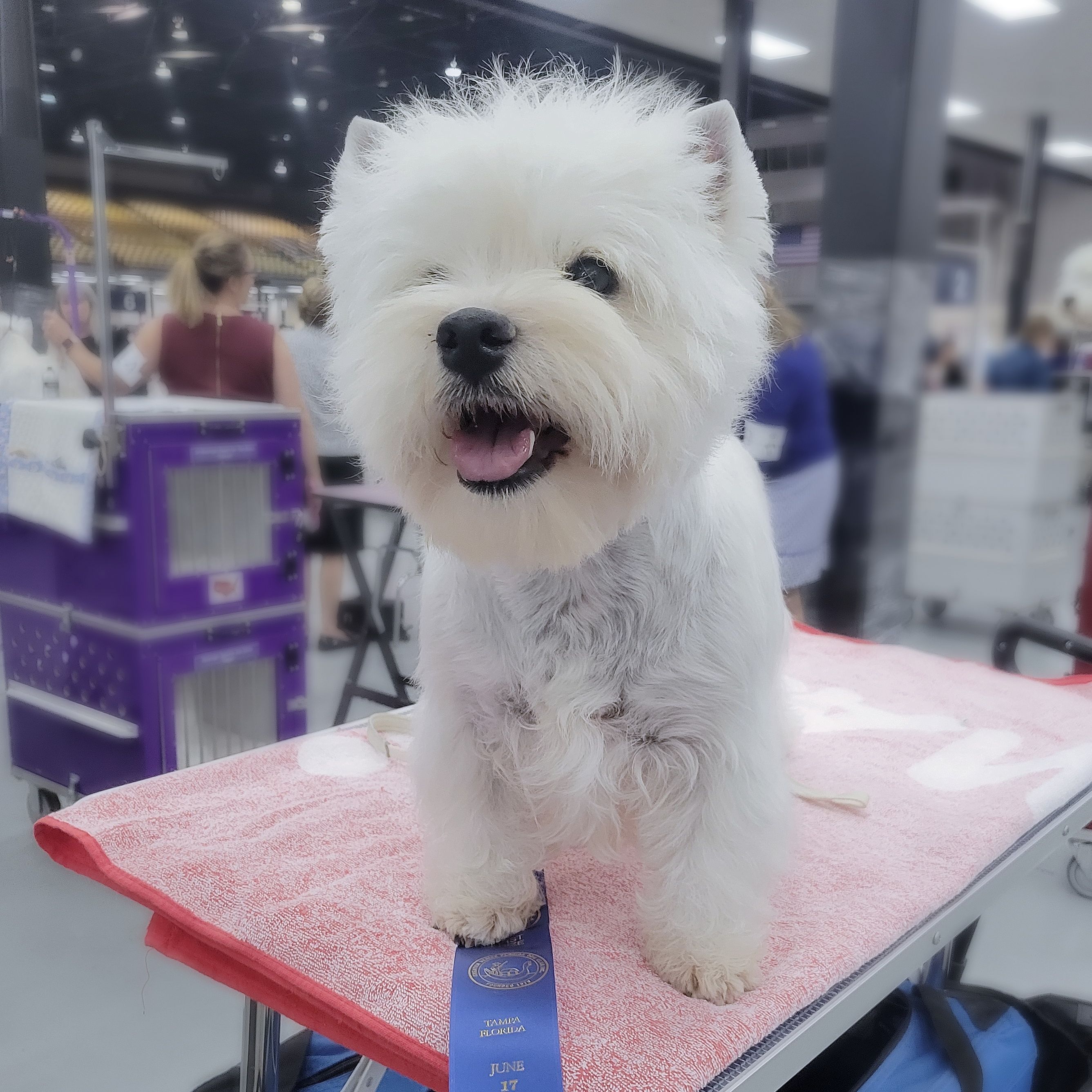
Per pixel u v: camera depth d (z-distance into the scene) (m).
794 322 3.08
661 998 1.06
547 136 1.01
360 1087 1.33
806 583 3.27
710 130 1.12
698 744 1.11
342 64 4.05
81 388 2.75
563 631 1.08
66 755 2.65
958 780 1.64
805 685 2.14
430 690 1.21
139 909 2.57
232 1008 2.23
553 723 1.10
